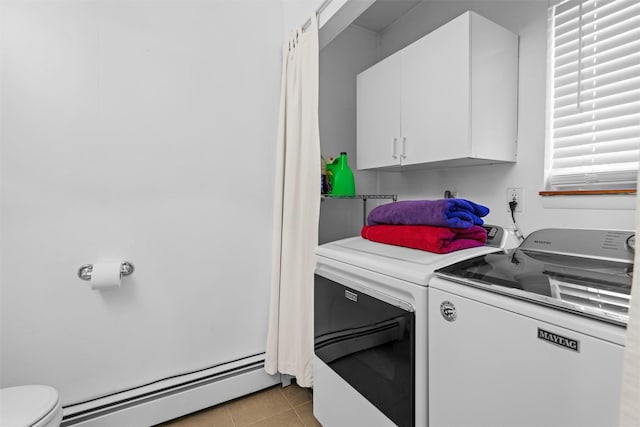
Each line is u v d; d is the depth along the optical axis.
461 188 1.80
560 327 0.58
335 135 2.26
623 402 0.40
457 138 1.38
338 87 2.26
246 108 1.72
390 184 2.33
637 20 1.16
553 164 1.42
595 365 0.53
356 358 1.13
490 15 1.63
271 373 1.71
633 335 0.39
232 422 1.53
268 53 1.77
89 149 1.34
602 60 1.25
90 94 1.33
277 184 1.69
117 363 1.44
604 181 1.26
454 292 0.77
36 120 1.25
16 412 0.99
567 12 1.35
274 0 1.78
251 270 1.77
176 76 1.52
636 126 1.17
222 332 1.70
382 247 1.22
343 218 2.34
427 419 0.88
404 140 1.67
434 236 1.03
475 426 0.73
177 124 1.53
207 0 1.58
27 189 1.25
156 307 1.52
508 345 0.66
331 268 1.29
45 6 1.25
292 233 1.63
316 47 1.42
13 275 1.24
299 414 1.59
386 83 1.78
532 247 1.07
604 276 0.73
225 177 1.67
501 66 1.44
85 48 1.32
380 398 1.02
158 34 1.46
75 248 1.33
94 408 1.35
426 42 1.52
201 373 1.61
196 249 1.61
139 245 1.46
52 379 1.31
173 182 1.53
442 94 1.45
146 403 1.45
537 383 0.61
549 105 1.41
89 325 1.38
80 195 1.34
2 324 1.23
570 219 1.33
